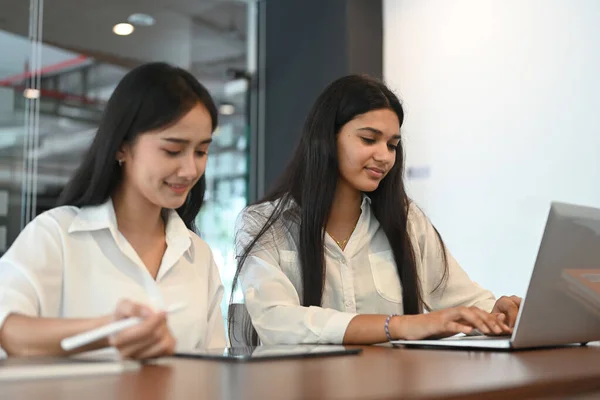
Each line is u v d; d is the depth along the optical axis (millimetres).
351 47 4379
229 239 4648
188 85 1474
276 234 2145
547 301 1599
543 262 1544
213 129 1523
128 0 4359
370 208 2256
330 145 2127
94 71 4227
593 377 1214
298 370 1168
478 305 2275
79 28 4199
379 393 916
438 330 1691
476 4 4055
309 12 4582
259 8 4820
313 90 4539
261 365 1240
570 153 3605
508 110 3875
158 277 1634
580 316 1700
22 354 1273
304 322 1840
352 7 4398
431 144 4215
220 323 1793
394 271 2227
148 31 4418
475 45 4043
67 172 4117
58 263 1534
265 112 4777
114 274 1582
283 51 4707
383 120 2113
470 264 3988
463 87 4086
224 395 895
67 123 4133
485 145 3965
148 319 1151
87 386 960
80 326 1242
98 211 1587
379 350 1590
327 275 2170
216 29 4668
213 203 4609
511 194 3832
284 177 2234
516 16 3869
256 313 1968
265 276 2031
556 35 3697
